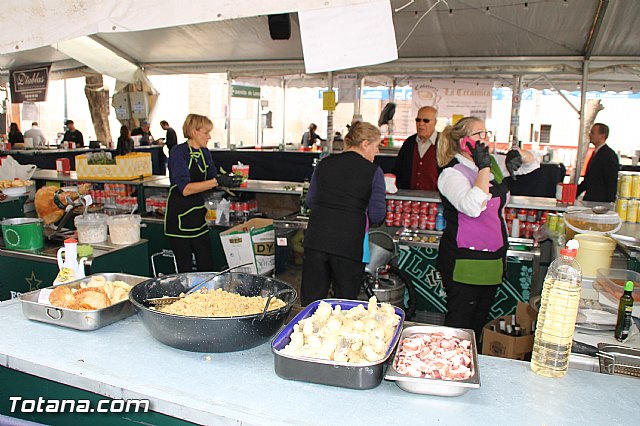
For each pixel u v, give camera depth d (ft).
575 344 5.72
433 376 4.38
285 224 13.73
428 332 5.28
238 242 12.88
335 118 44.62
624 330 5.83
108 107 39.19
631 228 9.73
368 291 11.50
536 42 21.24
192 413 4.17
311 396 4.35
